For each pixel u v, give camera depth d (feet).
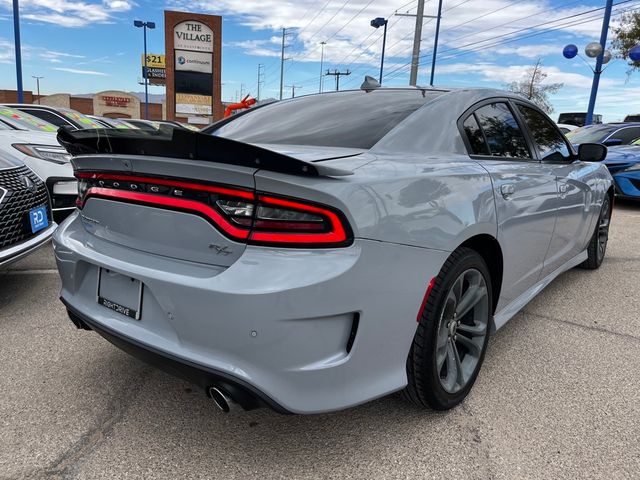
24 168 11.94
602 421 7.30
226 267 5.53
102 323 6.60
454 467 6.31
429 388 6.82
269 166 5.16
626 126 32.09
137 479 6.04
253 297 5.18
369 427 7.10
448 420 7.28
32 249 11.40
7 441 6.67
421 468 6.29
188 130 5.24
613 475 6.17
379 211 5.62
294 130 8.36
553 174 10.12
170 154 5.57
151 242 6.18
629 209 28.71
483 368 8.91
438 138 7.69
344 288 5.34
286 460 6.42
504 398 7.90
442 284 6.61
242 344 5.34
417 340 6.56
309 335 5.36
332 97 9.70
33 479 5.97
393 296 5.86
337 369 5.60
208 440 6.80
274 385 5.42
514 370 8.85
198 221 5.69
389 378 6.24
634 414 7.49
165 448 6.62
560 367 8.98
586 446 6.72
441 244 6.35
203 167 5.42
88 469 6.18
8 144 15.90
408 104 8.30
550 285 13.84
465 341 7.76
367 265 5.47
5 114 20.01
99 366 8.76
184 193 5.78
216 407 7.59
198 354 5.62
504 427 7.13
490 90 9.46
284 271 5.23
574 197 11.33
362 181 5.61
